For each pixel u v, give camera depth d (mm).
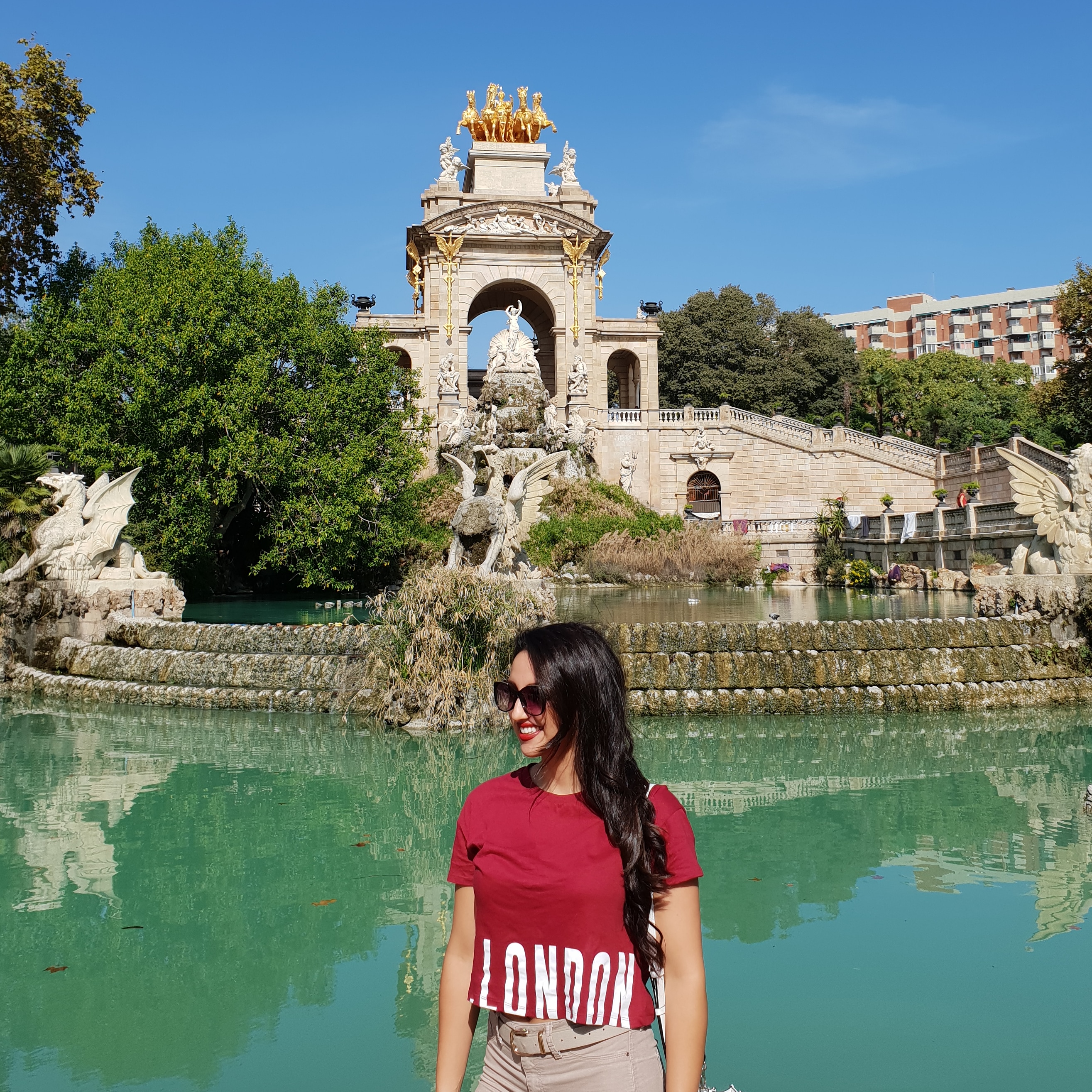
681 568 40500
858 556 44562
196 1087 5660
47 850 10242
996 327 138750
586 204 60719
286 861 9883
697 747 14883
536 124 63156
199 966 7453
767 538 49812
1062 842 10273
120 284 31359
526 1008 3096
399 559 38156
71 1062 5973
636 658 17406
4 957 7613
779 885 8992
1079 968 7156
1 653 21250
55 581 21688
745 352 75938
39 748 15109
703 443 57625
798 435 56625
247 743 15312
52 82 34625
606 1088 3041
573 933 3080
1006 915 8227
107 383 29688
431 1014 6668
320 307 36000
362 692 17125
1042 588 19422
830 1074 5695
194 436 31000
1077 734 15727
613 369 68812
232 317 32062
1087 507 19859
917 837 10461
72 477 22406
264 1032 6383
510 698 3311
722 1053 5949
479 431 51094
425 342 57625
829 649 17797
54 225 36438
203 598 34344
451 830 10891
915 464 54719
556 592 34562
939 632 18203
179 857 10039
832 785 12719
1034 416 73625
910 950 7500
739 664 17391
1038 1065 5789
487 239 57688
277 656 18344
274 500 34000
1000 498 44562
